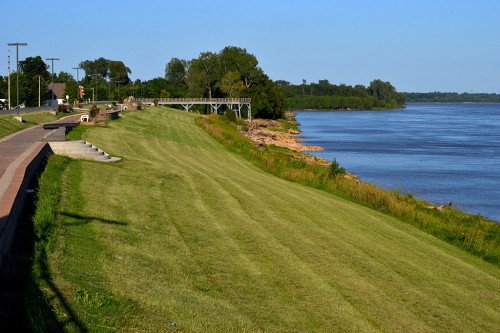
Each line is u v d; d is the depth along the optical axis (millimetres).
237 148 55469
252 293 14336
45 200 17953
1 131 40000
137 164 31688
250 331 11883
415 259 21234
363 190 34781
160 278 13891
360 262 19062
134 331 10656
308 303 14359
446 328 14734
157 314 11641
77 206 18703
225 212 23062
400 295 16500
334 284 16203
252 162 47438
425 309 15805
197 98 128375
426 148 81375
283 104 132375
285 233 21203
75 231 15797
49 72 135375
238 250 17859
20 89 100875
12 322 9719
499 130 121000
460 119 175125
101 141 40812
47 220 15766
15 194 14984
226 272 15523
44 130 43344
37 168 23281
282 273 16297
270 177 39031
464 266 21828
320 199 31250
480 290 18875
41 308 10398
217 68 136375
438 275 19625
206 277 14867
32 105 103625
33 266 12219
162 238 17469
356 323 13648
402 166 61625
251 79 138375
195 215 21516
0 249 11680
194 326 11500
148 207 21125
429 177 54000
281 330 12406
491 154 73938
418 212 31172
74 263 13211
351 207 30578
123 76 184375
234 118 98000
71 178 23203
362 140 94000
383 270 18688
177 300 12648
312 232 22219
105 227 16984
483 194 45844
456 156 71500
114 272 13383
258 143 73500
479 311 16688
